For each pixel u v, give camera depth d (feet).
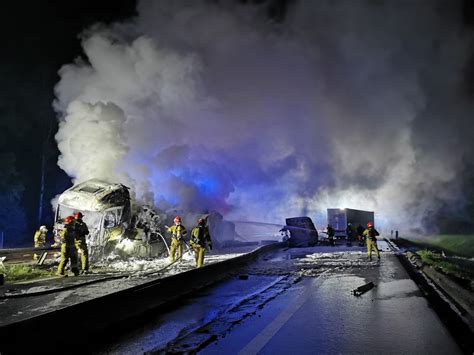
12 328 17.22
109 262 53.72
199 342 20.36
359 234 101.55
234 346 19.54
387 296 31.14
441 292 32.81
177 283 32.48
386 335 20.66
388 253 72.54
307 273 45.55
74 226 42.37
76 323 20.86
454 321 23.38
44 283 35.70
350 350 18.44
